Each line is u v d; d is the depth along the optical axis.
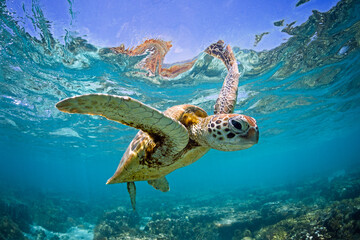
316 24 7.90
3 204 12.59
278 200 17.86
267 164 116.38
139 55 8.69
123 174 3.14
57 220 13.96
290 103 16.47
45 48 8.20
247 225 10.47
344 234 6.36
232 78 4.84
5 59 8.99
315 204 12.82
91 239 12.27
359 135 52.00
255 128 2.45
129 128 18.48
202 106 15.23
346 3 7.04
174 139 2.54
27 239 10.30
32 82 11.02
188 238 10.62
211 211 14.18
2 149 36.66
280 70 10.98
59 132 20.83
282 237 8.10
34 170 92.38
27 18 6.72
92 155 36.25
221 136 2.61
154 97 13.12
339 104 18.75
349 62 11.24
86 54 8.55
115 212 13.27
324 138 42.25
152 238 9.25
